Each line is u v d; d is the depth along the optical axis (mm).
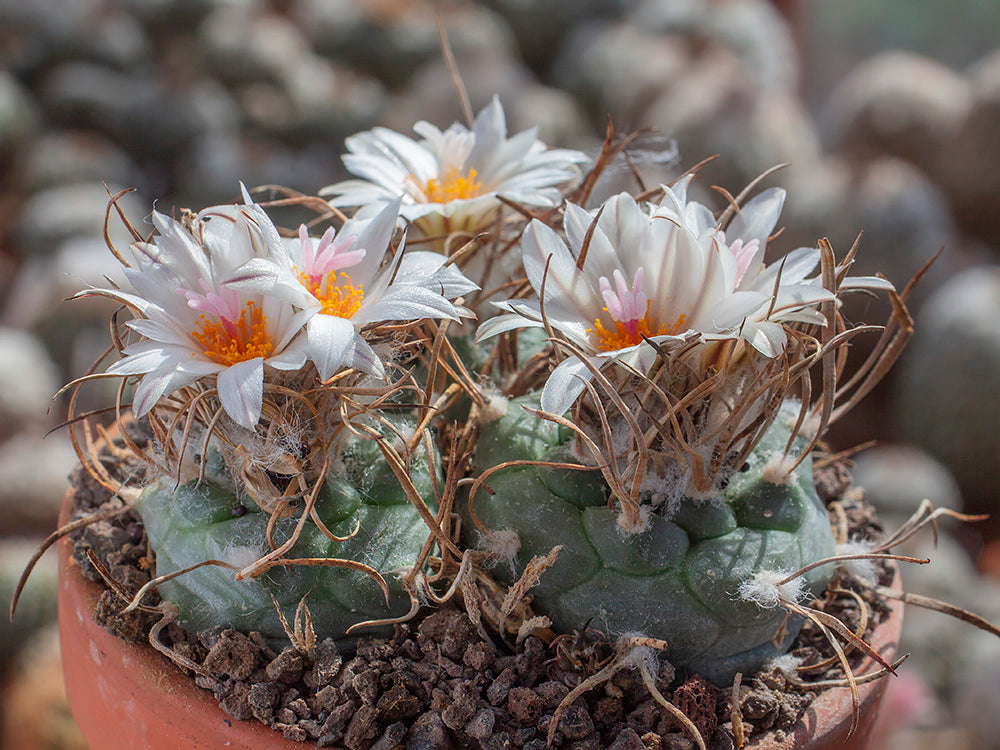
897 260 411
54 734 271
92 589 164
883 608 171
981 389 402
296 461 153
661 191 176
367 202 173
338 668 153
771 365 155
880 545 173
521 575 156
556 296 154
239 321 150
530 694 150
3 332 424
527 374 174
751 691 154
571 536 154
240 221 152
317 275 150
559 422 147
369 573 152
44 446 369
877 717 166
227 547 154
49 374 399
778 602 153
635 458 154
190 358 148
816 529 161
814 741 153
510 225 185
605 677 150
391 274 151
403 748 149
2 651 303
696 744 150
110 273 407
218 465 158
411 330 168
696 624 152
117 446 187
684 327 152
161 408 160
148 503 161
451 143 181
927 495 370
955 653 327
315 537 155
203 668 153
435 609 160
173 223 153
